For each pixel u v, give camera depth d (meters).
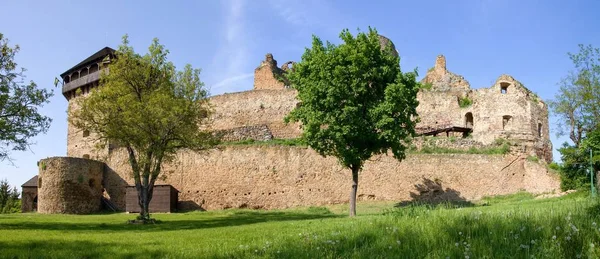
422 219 10.48
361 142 25.53
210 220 25.06
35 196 45.78
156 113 23.11
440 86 49.22
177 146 25.42
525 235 8.34
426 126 43.09
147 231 17.58
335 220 18.36
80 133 47.16
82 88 47.69
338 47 26.16
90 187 37.91
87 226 20.75
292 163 35.03
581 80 32.31
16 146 21.33
